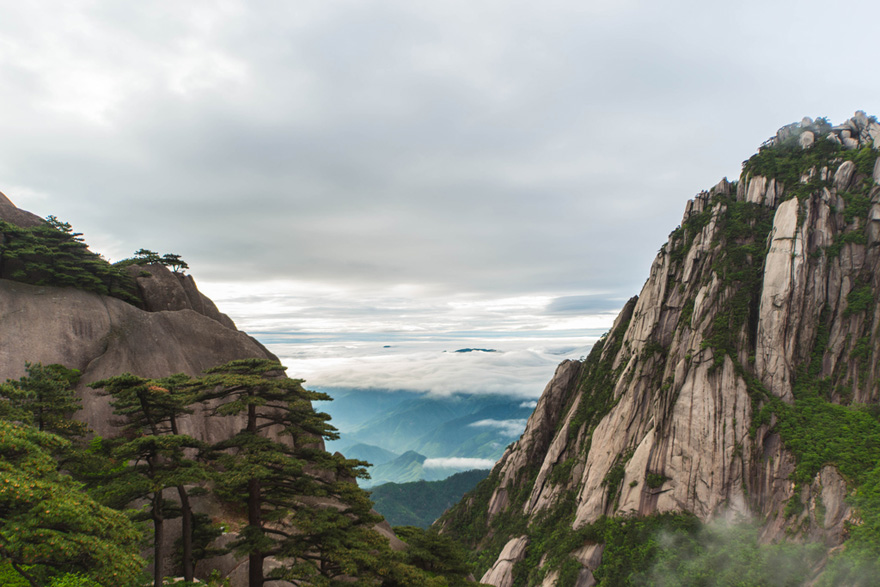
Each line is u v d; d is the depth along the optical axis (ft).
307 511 93.61
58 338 159.84
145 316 184.55
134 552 68.74
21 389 98.99
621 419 351.67
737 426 284.00
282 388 100.68
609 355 443.32
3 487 57.26
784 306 301.63
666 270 387.55
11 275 171.12
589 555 291.38
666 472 293.23
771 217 356.59
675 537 263.49
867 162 327.26
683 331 338.34
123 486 79.15
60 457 91.35
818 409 274.77
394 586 98.32
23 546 55.21
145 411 90.33
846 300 300.40
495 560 394.52
